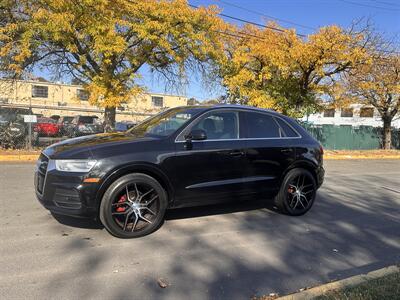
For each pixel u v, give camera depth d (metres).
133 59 16.77
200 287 3.84
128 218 5.09
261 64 22.33
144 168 5.02
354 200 8.49
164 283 3.87
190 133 5.33
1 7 15.27
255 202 7.45
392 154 25.19
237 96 23.06
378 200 8.64
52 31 14.66
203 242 5.11
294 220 6.44
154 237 5.19
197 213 6.51
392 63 24.88
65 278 3.88
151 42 16.92
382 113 29.19
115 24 15.98
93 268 4.13
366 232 6.01
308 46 20.48
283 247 5.11
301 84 22.77
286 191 6.43
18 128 15.75
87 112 48.22
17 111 16.52
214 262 4.47
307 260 4.70
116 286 3.76
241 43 22.14
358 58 20.89
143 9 15.89
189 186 5.41
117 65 17.69
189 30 16.61
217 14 17.94
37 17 14.27
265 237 5.46
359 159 21.94
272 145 6.21
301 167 6.64
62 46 16.95
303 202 6.75
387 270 4.21
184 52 17.61
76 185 4.70
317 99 25.58
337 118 53.22
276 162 6.24
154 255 4.57
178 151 5.29
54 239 4.94
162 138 5.34
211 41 18.23
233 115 6.02
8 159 13.45
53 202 4.82
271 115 6.50
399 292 3.62
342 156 22.19
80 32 15.71
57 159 4.82
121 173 4.89
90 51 16.84
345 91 25.59
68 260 4.31
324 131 27.78
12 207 6.40
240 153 5.82
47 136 16.75
